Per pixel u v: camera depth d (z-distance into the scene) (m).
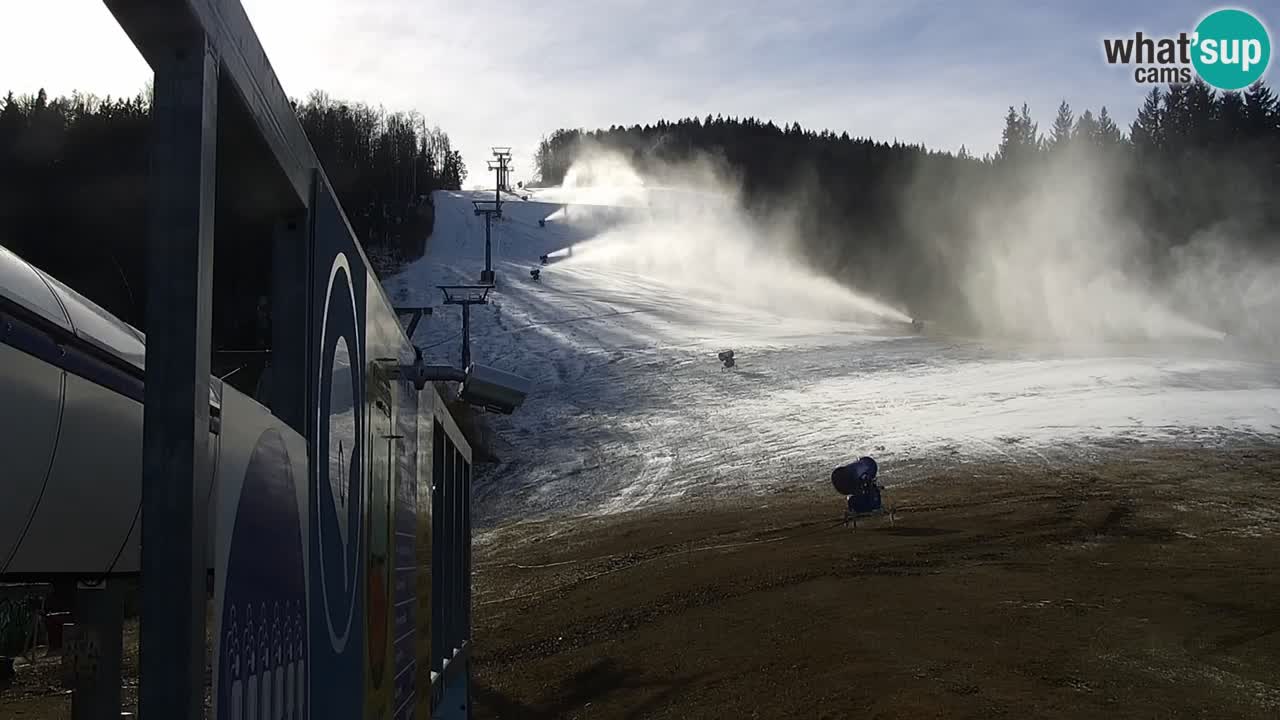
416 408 6.64
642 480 57.56
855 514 41.44
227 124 3.16
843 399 73.06
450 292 116.50
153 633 2.56
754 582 30.06
